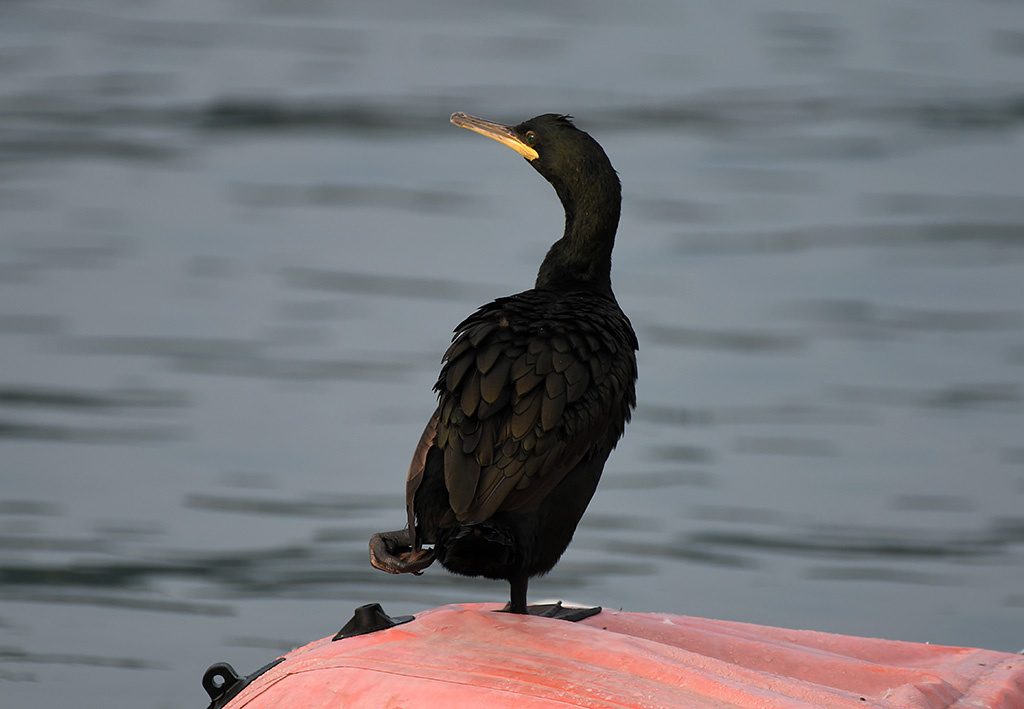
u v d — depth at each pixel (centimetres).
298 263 1948
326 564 1175
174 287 1853
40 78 2916
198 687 984
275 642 1058
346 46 3173
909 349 1662
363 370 1602
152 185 2283
